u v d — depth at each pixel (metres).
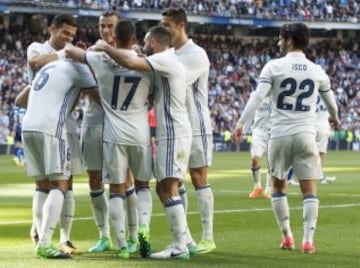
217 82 56.88
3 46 52.22
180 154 9.97
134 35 9.83
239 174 28.19
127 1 54.56
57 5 51.91
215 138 50.78
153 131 10.73
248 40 61.84
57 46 10.70
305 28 10.73
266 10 59.66
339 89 61.06
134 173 10.16
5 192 20.52
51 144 9.96
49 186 10.35
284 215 10.81
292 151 10.70
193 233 12.61
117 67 9.80
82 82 10.18
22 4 50.97
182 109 10.06
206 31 61.22
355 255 10.36
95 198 10.70
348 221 14.12
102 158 10.25
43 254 9.91
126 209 10.71
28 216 14.95
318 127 19.66
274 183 10.88
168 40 10.01
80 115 37.12
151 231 12.73
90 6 52.84
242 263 9.73
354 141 55.53
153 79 9.98
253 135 18.95
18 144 33.16
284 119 10.66
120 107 9.91
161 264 9.57
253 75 58.94
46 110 10.02
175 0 56.31
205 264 9.60
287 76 10.61
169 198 10.04
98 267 9.30
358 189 21.89
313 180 10.73
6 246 11.00
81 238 11.88
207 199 10.75
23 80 50.03
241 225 13.52
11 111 46.28
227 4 58.31
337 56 63.72
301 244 11.34
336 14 61.78
